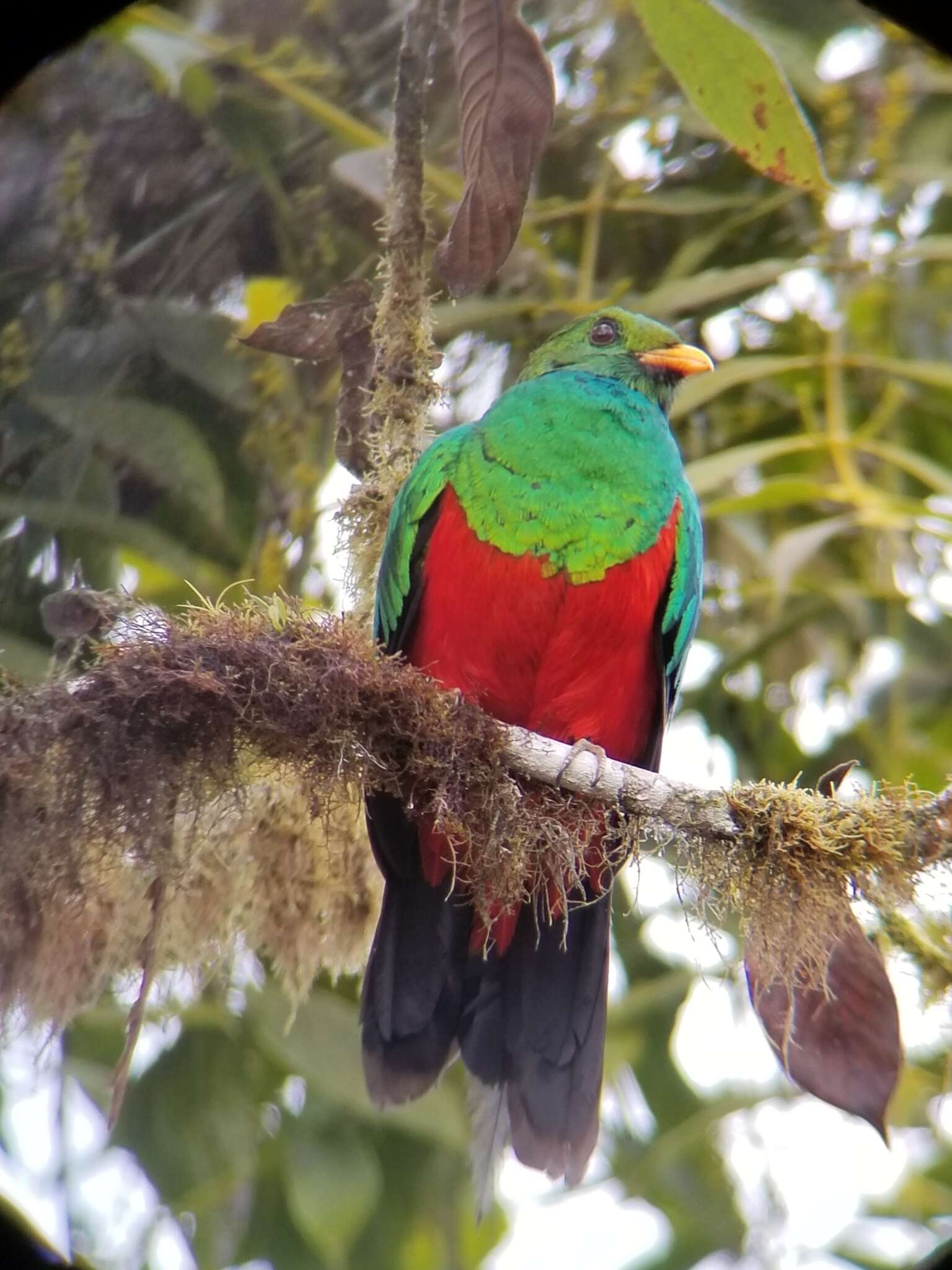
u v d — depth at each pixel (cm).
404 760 776
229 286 1055
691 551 938
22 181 1027
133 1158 1041
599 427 899
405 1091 805
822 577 1227
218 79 1041
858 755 1205
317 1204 1020
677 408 1094
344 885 850
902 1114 1138
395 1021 814
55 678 813
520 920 844
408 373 895
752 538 1188
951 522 1088
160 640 733
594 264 1119
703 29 734
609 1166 1153
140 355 1033
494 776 785
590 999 841
